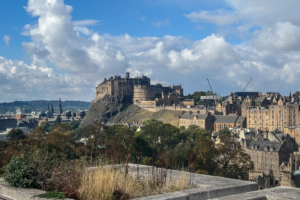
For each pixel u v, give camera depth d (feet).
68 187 53.21
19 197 49.90
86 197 49.73
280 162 421.18
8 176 55.26
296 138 592.19
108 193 49.57
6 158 82.74
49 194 47.65
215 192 48.49
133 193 52.49
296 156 366.02
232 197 39.70
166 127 652.89
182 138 649.61
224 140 341.41
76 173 59.21
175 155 301.63
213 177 62.13
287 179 280.31
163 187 55.42
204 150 322.75
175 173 67.46
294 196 39.96
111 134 602.85
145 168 73.10
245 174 324.60
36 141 342.85
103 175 54.90
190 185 55.36
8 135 508.12
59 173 58.85
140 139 502.79
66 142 377.71
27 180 54.13
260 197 40.04
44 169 59.98
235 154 320.91
